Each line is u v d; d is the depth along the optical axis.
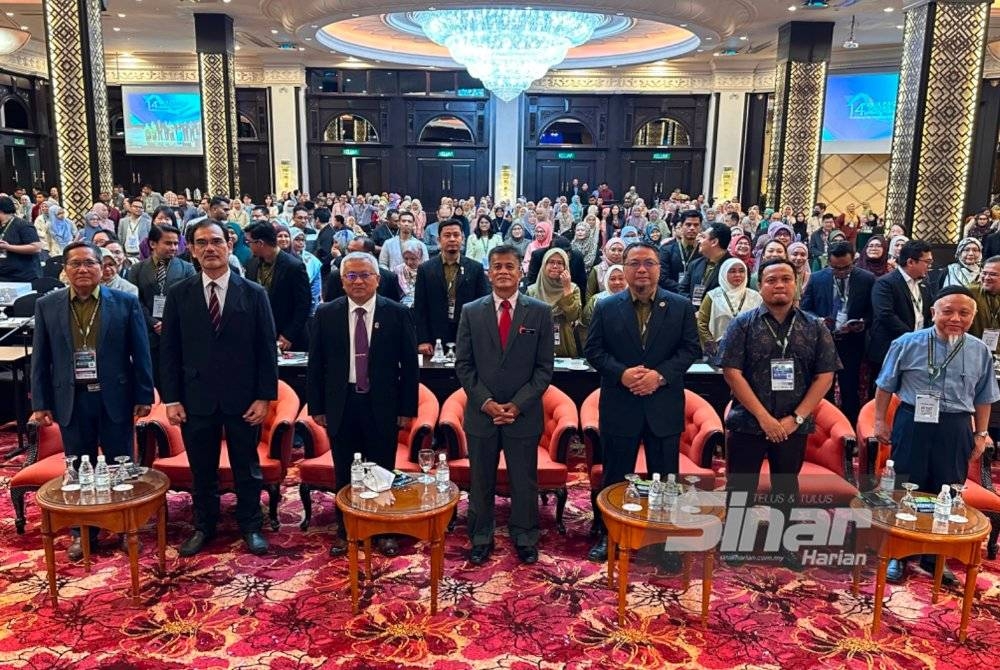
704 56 19.00
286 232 6.83
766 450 3.66
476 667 2.92
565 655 3.01
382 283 5.47
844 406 5.55
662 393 3.66
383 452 3.85
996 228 10.08
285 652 3.00
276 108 19.88
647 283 3.59
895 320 5.07
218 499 3.97
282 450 4.12
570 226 13.85
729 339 3.62
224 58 14.12
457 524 4.23
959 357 3.49
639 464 4.09
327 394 3.81
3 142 17.64
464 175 21.00
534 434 3.75
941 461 3.54
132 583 3.31
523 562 3.77
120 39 17.02
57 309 3.71
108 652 2.98
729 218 13.31
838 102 18.17
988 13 8.46
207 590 3.46
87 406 3.73
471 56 12.90
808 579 3.62
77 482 3.45
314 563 3.75
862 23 14.19
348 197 19.16
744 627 3.22
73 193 9.64
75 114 9.52
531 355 3.72
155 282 5.12
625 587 3.17
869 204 19.56
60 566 3.67
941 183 8.84
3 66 17.33
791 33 13.91
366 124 20.83
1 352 5.43
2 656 2.94
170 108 19.84
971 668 2.95
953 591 3.53
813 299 5.62
